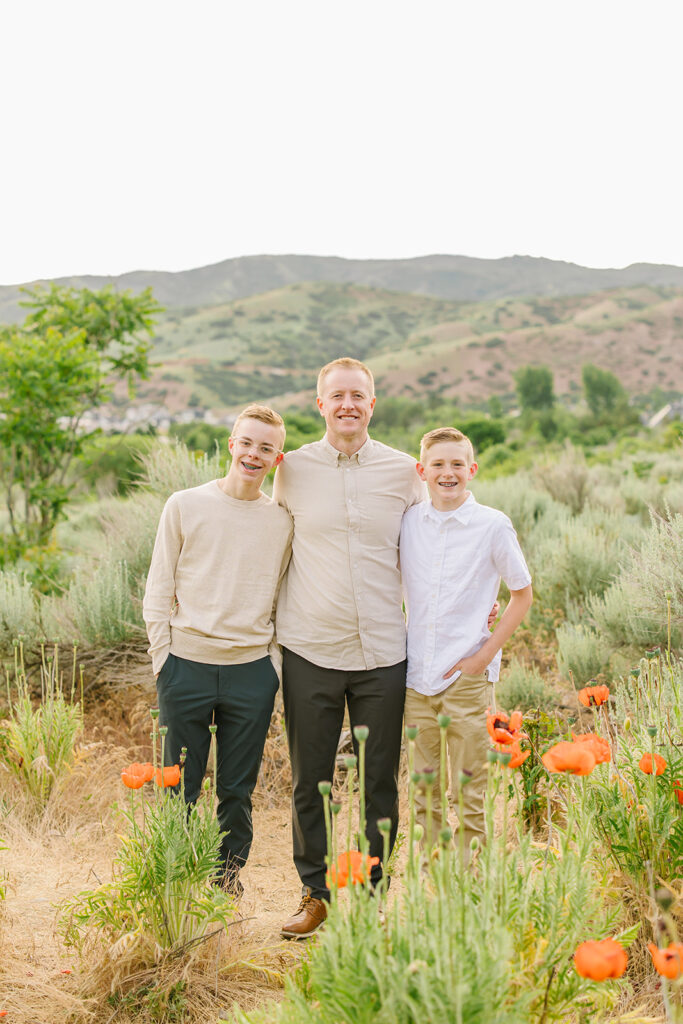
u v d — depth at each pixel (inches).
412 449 1007.0
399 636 126.9
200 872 105.1
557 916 79.1
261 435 125.4
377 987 67.1
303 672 125.3
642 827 102.8
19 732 173.8
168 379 7096.5
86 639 214.4
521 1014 71.2
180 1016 98.4
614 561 265.7
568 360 7204.7
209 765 165.2
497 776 84.7
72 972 106.0
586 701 113.1
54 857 148.0
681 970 67.2
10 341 361.1
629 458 655.8
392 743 125.2
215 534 127.6
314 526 125.7
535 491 406.0
